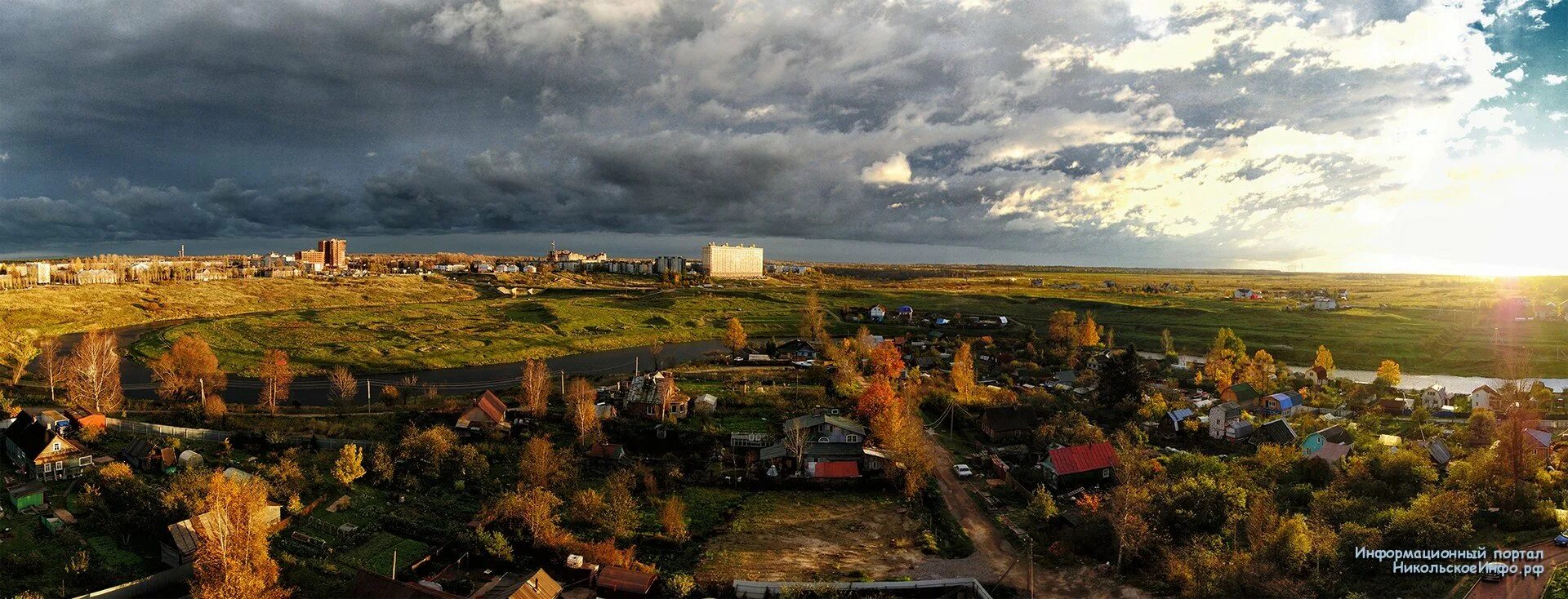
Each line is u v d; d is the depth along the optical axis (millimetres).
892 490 93688
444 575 68000
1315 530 65875
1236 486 79312
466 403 124688
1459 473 80812
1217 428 115750
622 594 65000
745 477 96062
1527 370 177750
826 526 82438
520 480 92125
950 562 72188
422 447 97062
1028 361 178750
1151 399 129875
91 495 78375
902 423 105000
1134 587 65188
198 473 81875
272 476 85750
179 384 128500
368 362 179375
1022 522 81562
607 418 116812
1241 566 60375
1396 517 66500
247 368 168375
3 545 68312
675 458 103938
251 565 61031
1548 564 58125
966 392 138125
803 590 63906
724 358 179875
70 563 65250
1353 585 58750
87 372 119000
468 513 82688
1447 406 134625
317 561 69188
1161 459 98688
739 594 65562
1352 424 112688
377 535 76125
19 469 88562
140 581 62375
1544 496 74438
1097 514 76438
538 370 132625
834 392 140500
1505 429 94688
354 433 110875
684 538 77438
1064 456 93312
